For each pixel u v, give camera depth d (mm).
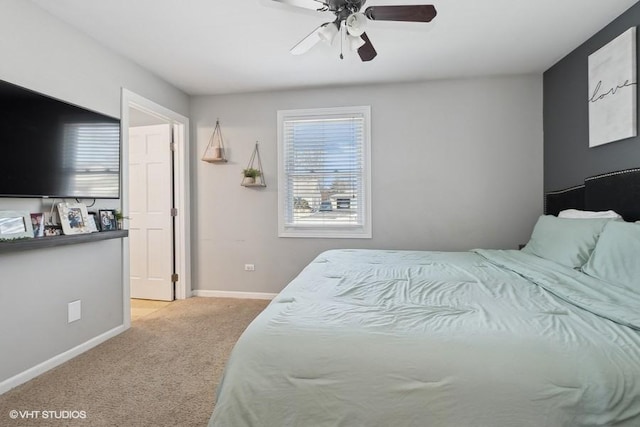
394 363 932
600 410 817
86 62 2312
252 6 2006
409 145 3281
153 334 2588
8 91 1746
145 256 3570
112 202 2568
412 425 864
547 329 1047
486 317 1165
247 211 3576
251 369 978
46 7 1982
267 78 3152
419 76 3113
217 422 915
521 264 2008
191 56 2684
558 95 2818
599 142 2295
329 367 951
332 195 3451
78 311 2238
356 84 3316
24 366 1877
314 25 2221
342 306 1304
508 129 3139
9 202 1818
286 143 3512
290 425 907
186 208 3574
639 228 1518
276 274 3549
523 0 1954
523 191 3131
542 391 842
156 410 1612
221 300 3510
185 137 3553
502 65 2885
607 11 2074
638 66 1991
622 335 992
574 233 1915
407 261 2344
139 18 2123
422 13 1552
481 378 875
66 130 2098
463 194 3219
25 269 1889
